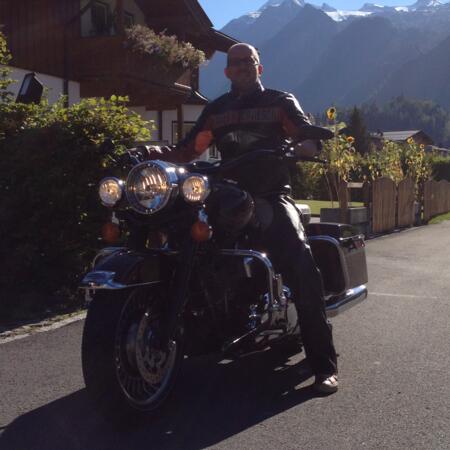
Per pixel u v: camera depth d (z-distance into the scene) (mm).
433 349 5383
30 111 7656
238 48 4383
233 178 4289
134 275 3607
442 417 3943
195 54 18391
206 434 3689
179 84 18516
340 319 6445
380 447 3535
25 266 7008
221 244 3928
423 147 19656
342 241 5137
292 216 4293
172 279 3828
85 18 17359
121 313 3633
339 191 13820
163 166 3600
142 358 3768
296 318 4508
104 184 3762
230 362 4980
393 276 9156
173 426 3799
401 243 13586
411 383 4539
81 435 3680
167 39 17219
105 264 3670
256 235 4195
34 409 4055
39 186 7062
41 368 4840
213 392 4348
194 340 4090
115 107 7551
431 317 6551
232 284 3971
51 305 6824
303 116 4285
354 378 4629
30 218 7109
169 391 3986
